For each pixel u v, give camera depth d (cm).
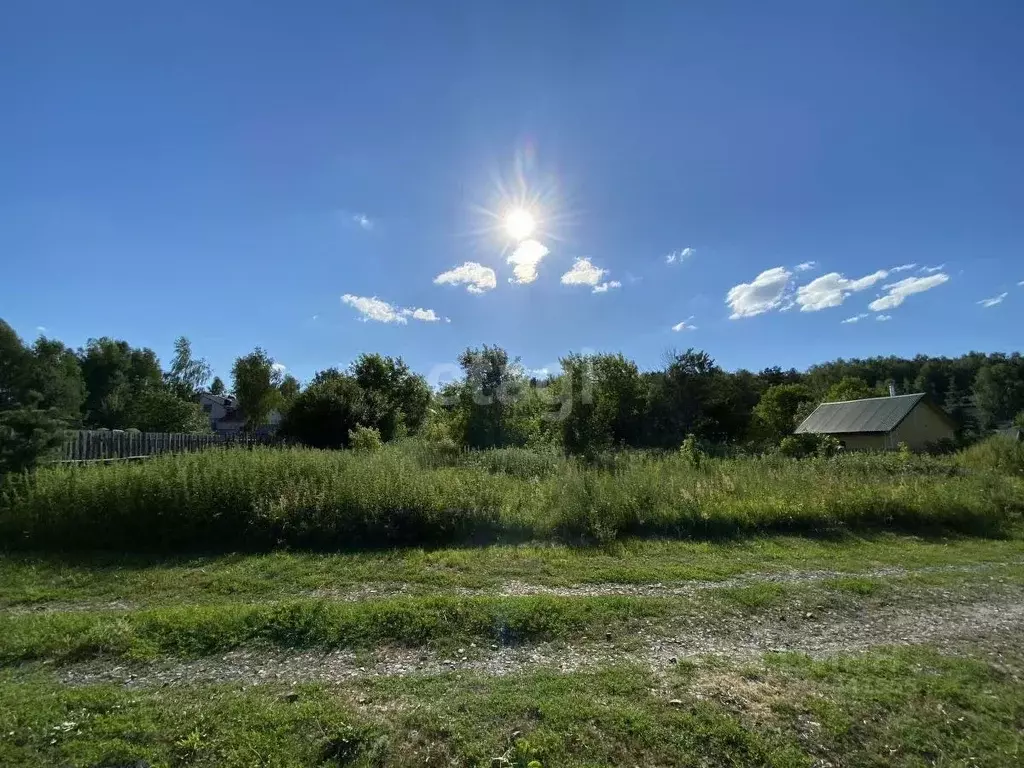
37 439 962
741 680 420
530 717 364
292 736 337
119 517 836
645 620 549
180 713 356
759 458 1702
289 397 3816
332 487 907
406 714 361
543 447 1783
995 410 6550
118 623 482
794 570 752
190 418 3681
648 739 344
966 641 525
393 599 576
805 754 341
